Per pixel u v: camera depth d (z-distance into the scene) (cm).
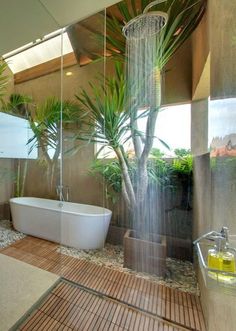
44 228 263
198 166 175
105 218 238
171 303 146
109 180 252
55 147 322
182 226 205
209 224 121
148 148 186
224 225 91
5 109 322
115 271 188
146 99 179
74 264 200
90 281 171
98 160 264
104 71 221
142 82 177
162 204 200
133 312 136
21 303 139
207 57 139
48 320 127
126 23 172
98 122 232
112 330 121
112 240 245
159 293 157
